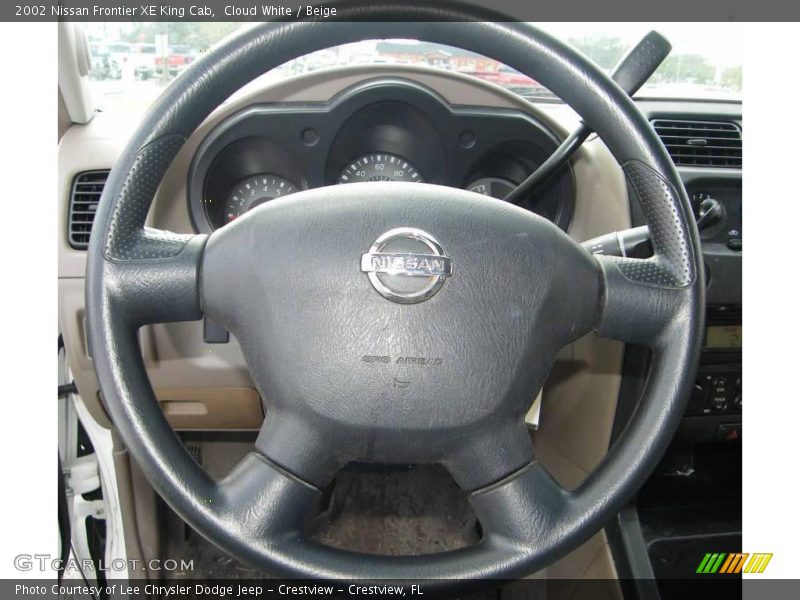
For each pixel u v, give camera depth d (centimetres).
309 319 54
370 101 95
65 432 118
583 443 109
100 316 55
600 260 60
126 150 56
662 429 56
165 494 53
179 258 56
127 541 117
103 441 118
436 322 53
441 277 53
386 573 53
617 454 57
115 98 102
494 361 54
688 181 102
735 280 101
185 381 98
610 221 96
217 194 100
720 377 108
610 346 97
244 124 94
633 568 101
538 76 60
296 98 95
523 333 55
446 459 56
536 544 54
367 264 53
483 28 58
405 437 54
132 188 56
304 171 99
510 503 55
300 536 55
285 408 55
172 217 96
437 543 130
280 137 96
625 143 59
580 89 58
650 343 59
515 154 104
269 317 55
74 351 96
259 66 58
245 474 55
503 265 54
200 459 133
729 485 121
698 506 112
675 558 102
